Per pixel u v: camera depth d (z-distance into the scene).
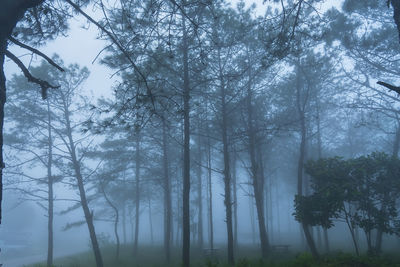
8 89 19.59
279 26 9.38
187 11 8.09
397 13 7.69
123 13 6.67
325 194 14.00
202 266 15.62
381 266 11.20
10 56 4.80
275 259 17.59
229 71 17.00
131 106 8.27
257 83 19.70
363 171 13.91
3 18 4.38
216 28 13.10
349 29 15.38
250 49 17.83
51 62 4.93
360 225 13.91
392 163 14.00
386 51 16.62
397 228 13.86
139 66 9.22
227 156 18.39
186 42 12.14
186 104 12.88
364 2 14.80
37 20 6.47
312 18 11.25
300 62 19.25
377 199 14.44
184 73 13.95
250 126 20.06
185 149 14.84
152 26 7.28
